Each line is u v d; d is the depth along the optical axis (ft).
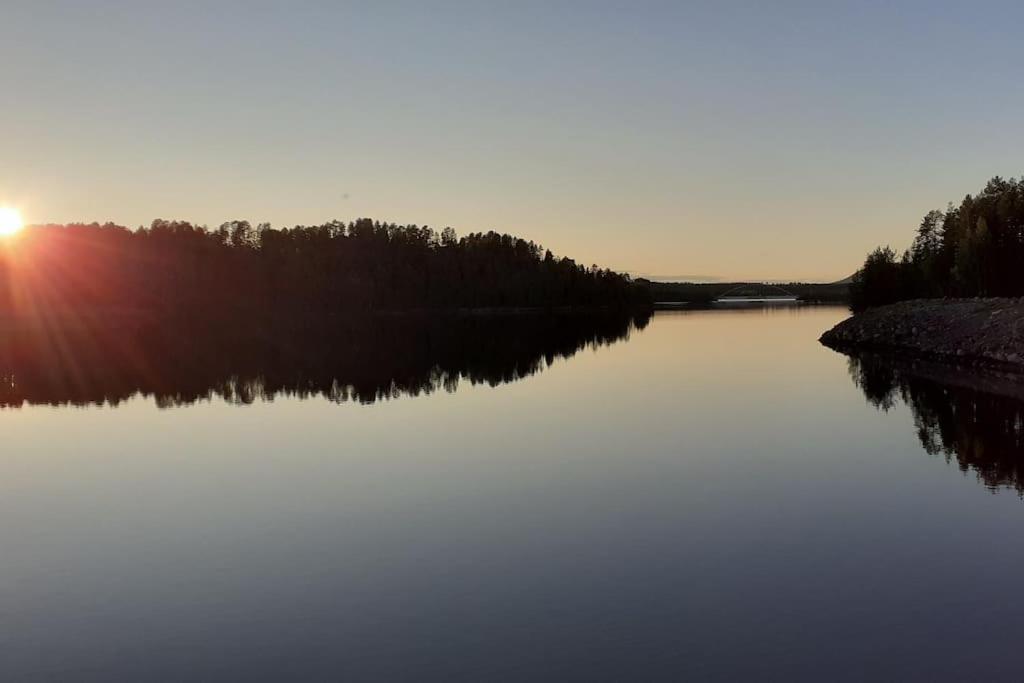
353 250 442.50
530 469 48.88
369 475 48.03
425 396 87.15
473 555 32.45
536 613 26.18
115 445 59.41
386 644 24.12
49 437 63.21
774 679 21.33
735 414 70.49
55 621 26.76
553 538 34.55
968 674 21.45
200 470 50.29
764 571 29.84
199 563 32.40
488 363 130.11
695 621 25.25
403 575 30.25
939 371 106.32
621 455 52.80
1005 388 85.97
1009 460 49.21
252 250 422.41
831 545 32.94
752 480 44.93
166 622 26.40
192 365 127.34
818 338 188.75
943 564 30.37
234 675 22.43
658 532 35.14
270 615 26.71
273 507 41.01
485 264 466.70
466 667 22.38
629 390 89.97
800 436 58.85
